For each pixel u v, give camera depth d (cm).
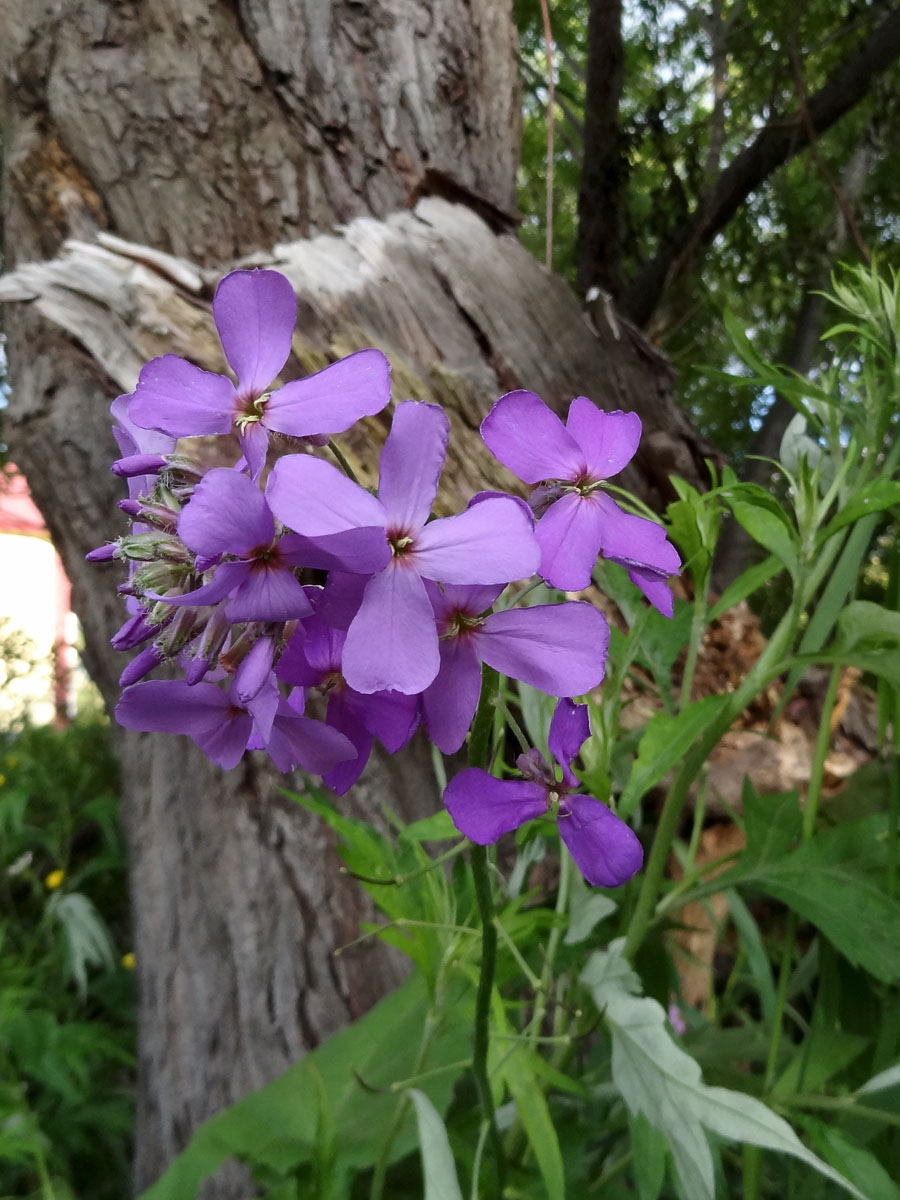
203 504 7
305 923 21
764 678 12
